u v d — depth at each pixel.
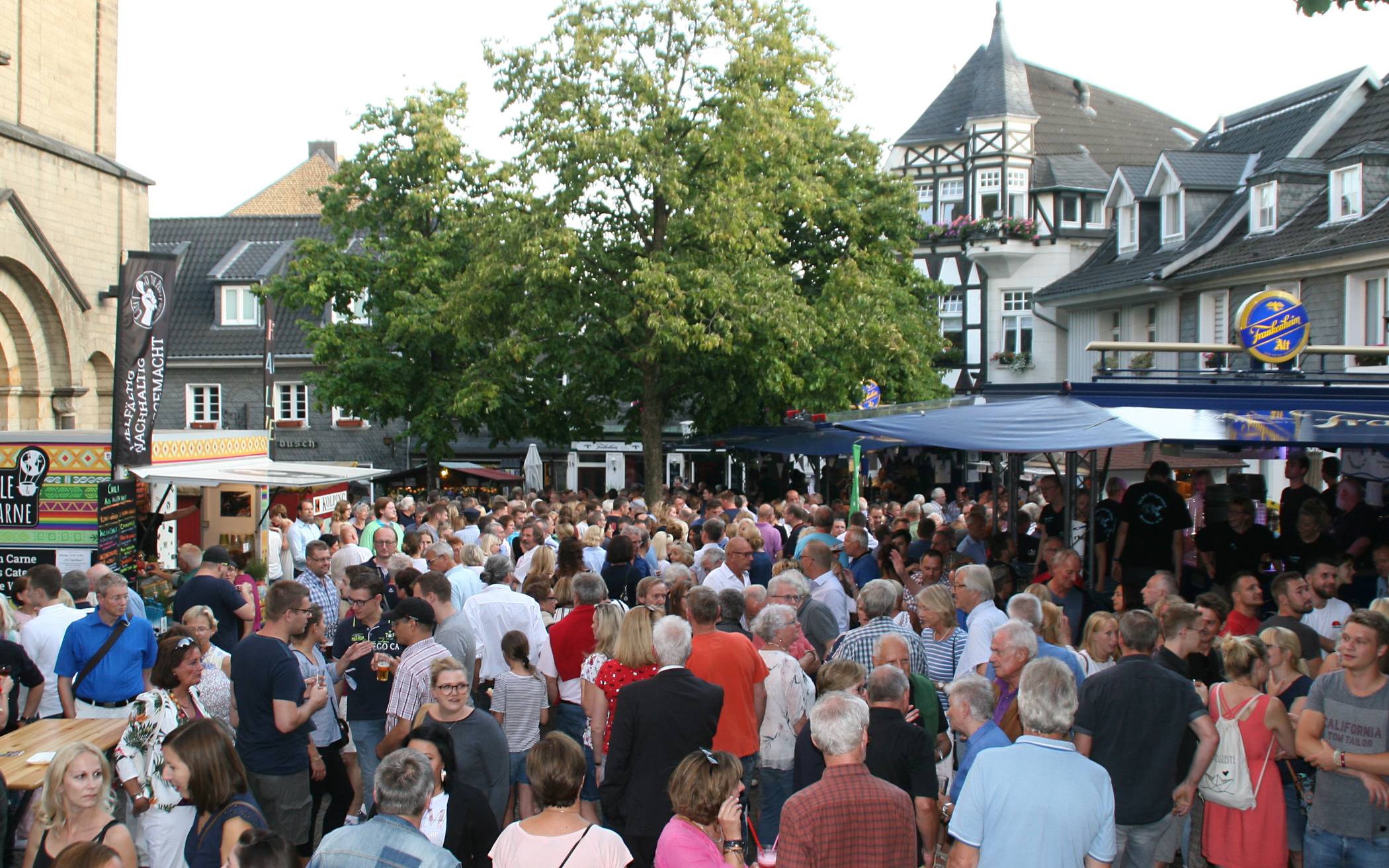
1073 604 8.80
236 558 16.33
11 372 21.45
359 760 7.50
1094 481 10.41
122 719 7.41
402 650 7.59
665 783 6.02
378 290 29.42
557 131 22.38
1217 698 6.25
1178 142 45.84
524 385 28.88
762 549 11.68
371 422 38.00
